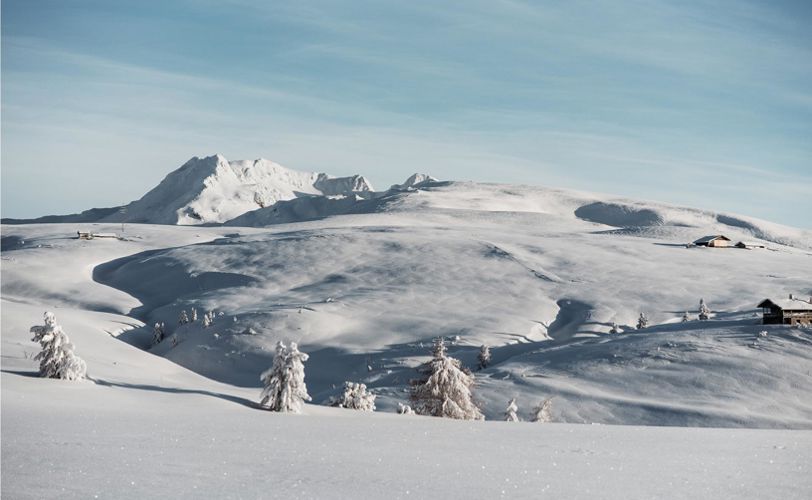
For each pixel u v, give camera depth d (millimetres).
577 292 160125
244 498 8961
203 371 120125
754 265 191500
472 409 43906
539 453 15469
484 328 131875
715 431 24828
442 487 10289
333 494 9508
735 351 78125
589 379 73812
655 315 144375
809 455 15688
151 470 10852
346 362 115812
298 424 23438
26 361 45188
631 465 13414
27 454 11984
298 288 171250
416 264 185625
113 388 34812
